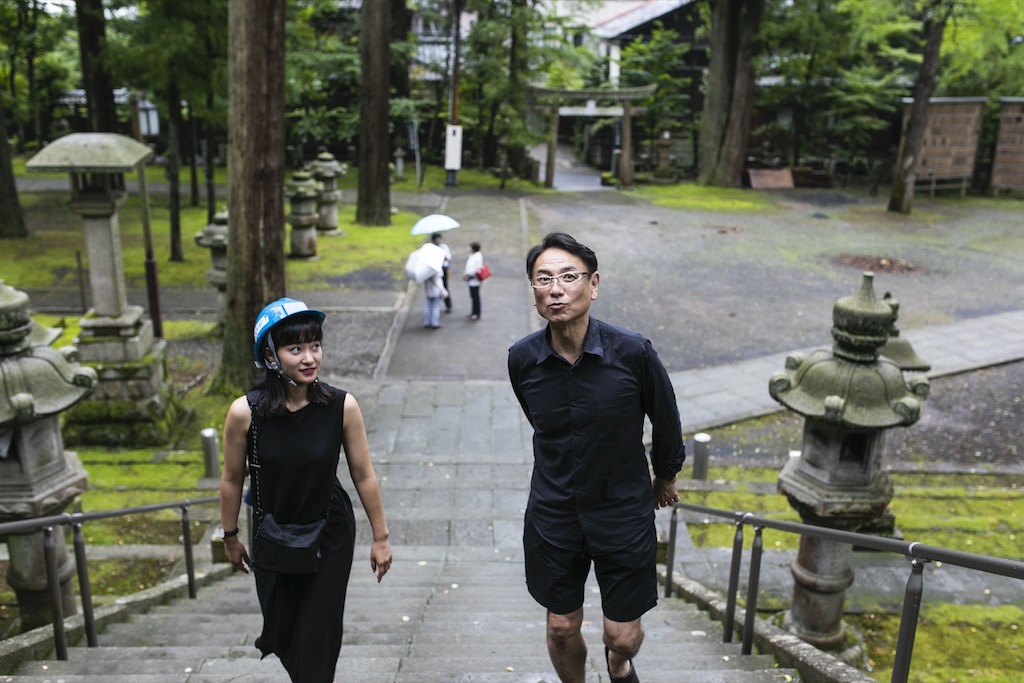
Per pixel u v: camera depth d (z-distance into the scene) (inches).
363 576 301.3
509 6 1341.0
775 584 311.9
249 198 492.1
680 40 1664.6
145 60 747.4
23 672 178.5
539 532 128.3
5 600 278.4
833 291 781.3
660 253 917.2
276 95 478.6
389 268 830.5
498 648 191.3
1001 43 1082.7
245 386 522.9
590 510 125.3
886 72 1552.7
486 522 369.4
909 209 1186.0
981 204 1277.1
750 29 1320.1
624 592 126.7
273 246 505.0
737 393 545.0
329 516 134.5
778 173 1398.9
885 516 351.3
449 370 567.5
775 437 485.1
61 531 237.5
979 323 693.3
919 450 471.5
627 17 1755.7
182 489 394.6
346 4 1521.9
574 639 133.9
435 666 174.6
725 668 183.3
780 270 853.8
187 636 209.2
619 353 121.9
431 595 268.5
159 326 485.1
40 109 1505.9
